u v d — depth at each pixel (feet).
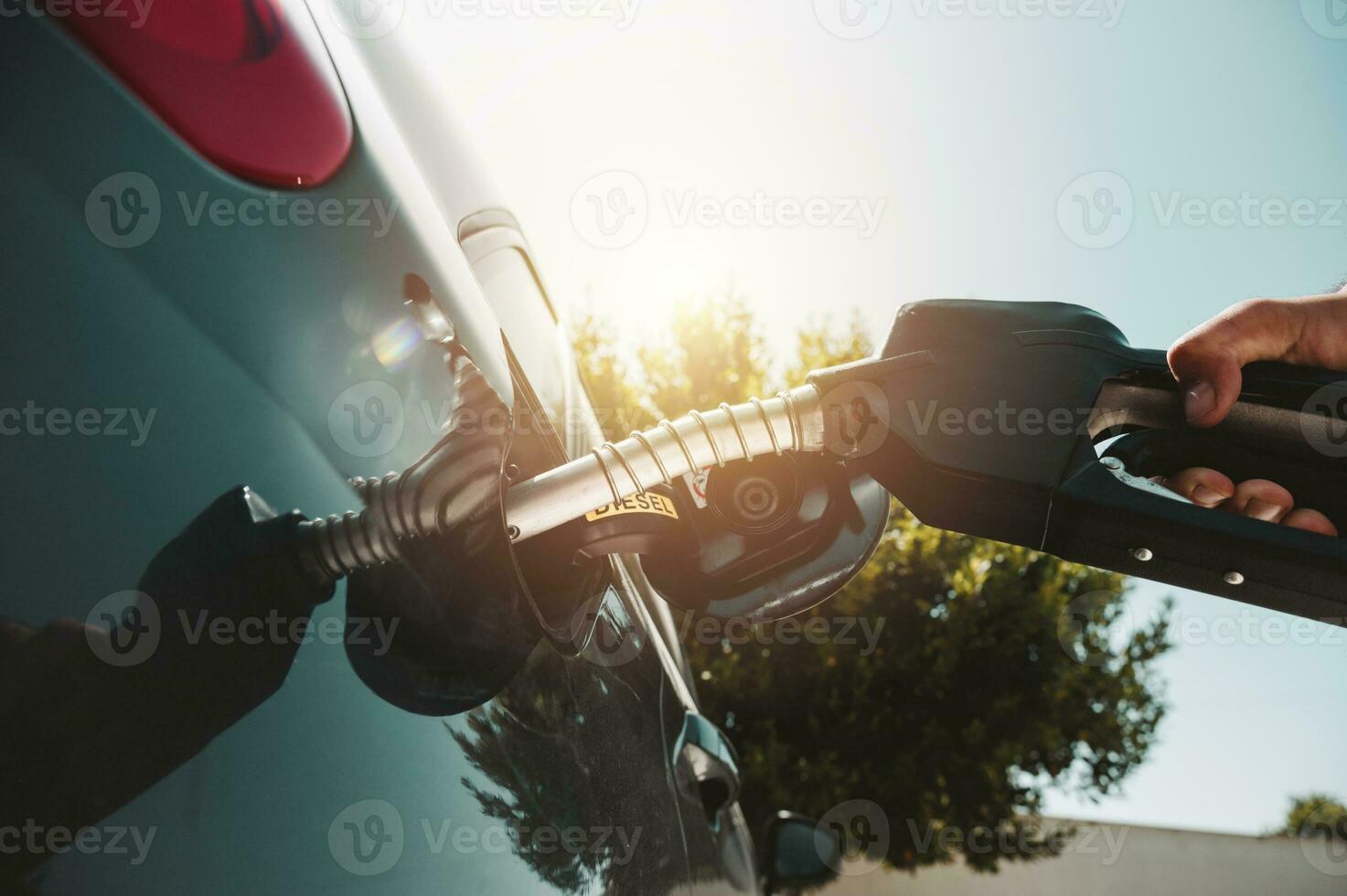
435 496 2.11
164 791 1.53
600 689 3.19
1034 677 22.09
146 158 2.05
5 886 1.31
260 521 1.96
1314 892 27.63
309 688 1.89
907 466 2.42
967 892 23.50
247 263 2.25
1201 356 2.55
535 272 5.18
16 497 1.52
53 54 1.94
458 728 2.23
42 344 1.66
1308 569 2.18
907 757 21.33
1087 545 2.36
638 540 2.62
